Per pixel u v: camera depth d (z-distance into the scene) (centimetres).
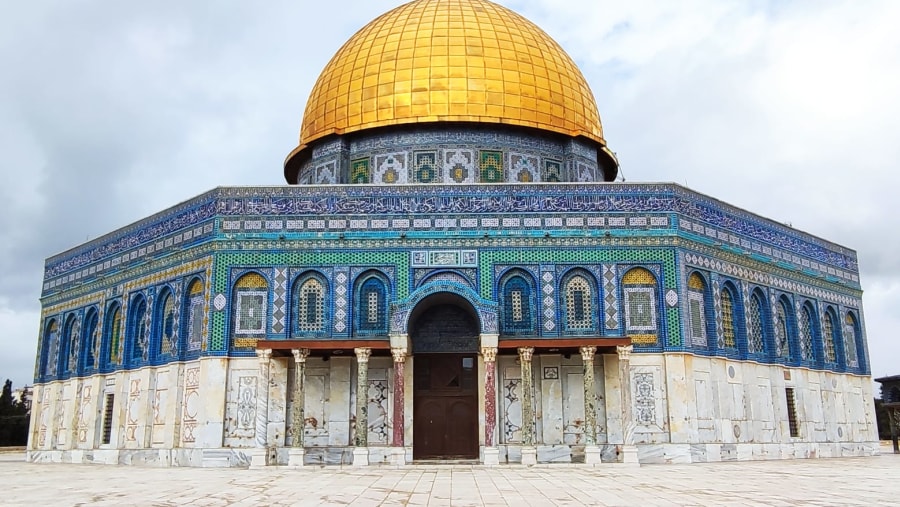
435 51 3375
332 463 2695
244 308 2802
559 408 2750
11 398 6856
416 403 2802
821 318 3553
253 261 2825
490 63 3362
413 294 2636
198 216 2945
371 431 2733
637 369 2744
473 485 1784
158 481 1969
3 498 1540
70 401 3522
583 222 2844
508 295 2817
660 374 2741
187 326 2923
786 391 3259
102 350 3366
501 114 3297
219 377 2733
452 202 2859
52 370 3731
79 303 3603
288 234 2842
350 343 2622
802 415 3278
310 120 3569
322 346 2617
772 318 3225
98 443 3281
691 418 2720
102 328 3384
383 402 2753
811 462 2798
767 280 3250
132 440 3078
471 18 3528
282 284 2809
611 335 2770
